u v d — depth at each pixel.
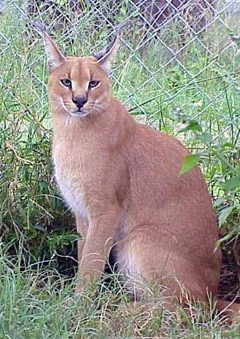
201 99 7.54
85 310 5.45
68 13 8.05
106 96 6.19
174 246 6.19
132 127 6.38
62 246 6.64
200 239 6.26
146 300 5.80
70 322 5.34
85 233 6.50
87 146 6.17
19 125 6.95
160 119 7.16
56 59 6.23
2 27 7.73
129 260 6.27
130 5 8.91
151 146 6.39
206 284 6.28
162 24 8.58
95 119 6.17
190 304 5.76
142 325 5.48
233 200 6.28
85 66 6.14
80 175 6.21
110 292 5.74
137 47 8.08
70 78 6.12
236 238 6.64
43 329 5.03
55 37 7.91
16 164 6.84
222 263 6.94
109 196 6.23
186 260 6.17
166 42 8.62
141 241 6.22
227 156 6.69
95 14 8.16
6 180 6.77
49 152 6.92
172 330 5.40
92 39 7.93
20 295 5.38
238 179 5.32
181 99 7.56
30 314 5.24
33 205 6.82
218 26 8.22
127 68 7.96
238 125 7.05
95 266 6.21
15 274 5.81
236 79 7.35
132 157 6.31
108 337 5.27
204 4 8.55
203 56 8.38
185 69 7.76
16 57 7.34
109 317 5.52
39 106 7.24
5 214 6.72
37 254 6.70
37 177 6.89
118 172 6.25
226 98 7.05
